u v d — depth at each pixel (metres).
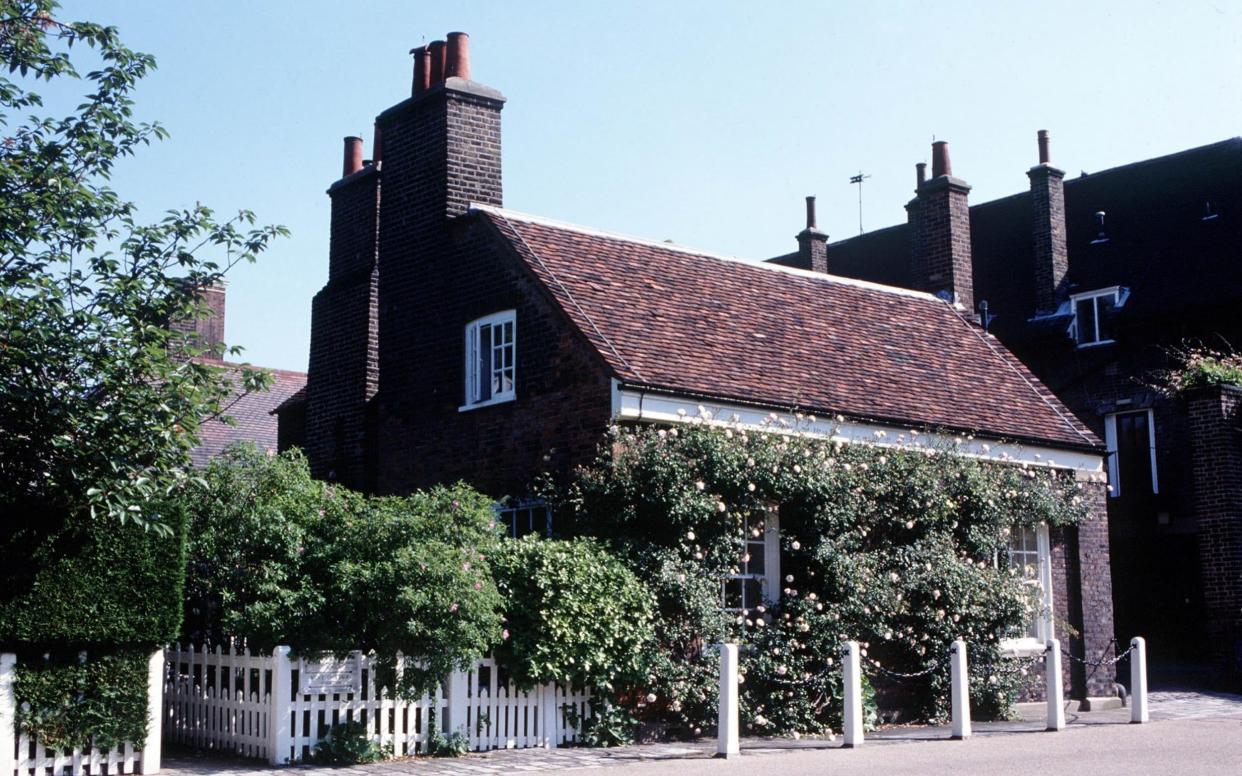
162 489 10.38
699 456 13.98
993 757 11.86
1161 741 13.36
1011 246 31.39
